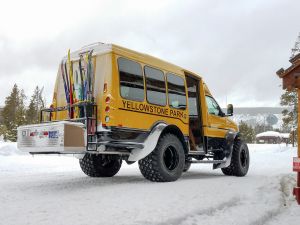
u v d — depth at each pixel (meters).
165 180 7.84
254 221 4.84
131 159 7.64
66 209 4.93
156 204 5.26
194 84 9.84
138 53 7.90
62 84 8.34
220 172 11.33
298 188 6.27
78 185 7.45
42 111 8.24
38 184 7.62
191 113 9.79
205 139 9.62
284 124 44.53
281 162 16.75
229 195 6.19
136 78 7.70
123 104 7.30
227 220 4.75
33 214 4.67
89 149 6.99
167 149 8.11
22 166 12.02
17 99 55.78
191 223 4.50
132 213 4.69
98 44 7.51
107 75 7.21
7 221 4.34
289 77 6.64
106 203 5.31
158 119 8.10
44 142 6.81
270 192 6.90
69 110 7.61
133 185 7.23
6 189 6.89
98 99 7.26
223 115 10.57
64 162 13.91
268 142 78.94
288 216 5.43
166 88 8.48
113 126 7.07
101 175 9.13
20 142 7.27
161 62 8.50
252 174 10.80
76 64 7.86
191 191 6.45
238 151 10.14
